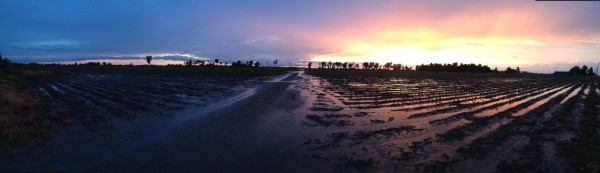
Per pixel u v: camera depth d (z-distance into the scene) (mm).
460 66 105625
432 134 9516
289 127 10273
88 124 10086
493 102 17484
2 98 13594
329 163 6953
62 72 53094
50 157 6852
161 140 8414
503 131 9828
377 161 7074
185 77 42156
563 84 39375
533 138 9008
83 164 6531
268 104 15117
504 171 6527
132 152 7379
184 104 15102
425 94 21672
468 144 8367
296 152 7660
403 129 10172
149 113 12438
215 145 8039
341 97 19219
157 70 64938
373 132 9711
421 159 7211
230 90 22922
